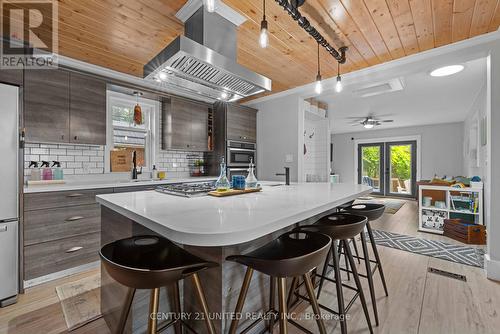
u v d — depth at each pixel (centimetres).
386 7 189
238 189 192
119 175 334
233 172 403
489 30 219
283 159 407
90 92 281
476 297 193
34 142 250
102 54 269
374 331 155
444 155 697
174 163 397
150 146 373
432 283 217
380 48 253
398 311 176
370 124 614
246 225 92
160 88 349
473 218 362
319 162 502
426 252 293
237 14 196
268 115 430
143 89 329
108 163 325
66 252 230
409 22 208
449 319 167
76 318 168
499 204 221
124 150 342
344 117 611
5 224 187
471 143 497
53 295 197
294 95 393
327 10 192
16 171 194
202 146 400
